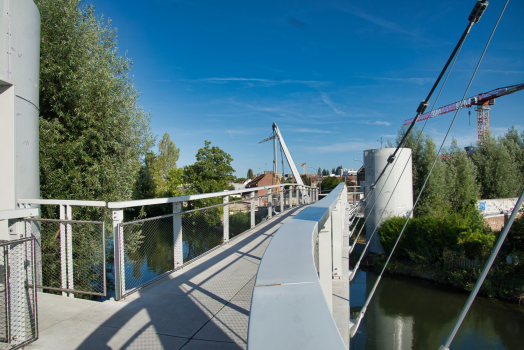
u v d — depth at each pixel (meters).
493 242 15.94
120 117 8.38
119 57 10.06
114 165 8.07
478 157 30.75
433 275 16.36
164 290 3.51
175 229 4.31
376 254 20.12
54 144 6.88
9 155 3.42
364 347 10.98
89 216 7.41
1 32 3.28
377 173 20.38
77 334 2.47
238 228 7.09
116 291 3.21
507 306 13.30
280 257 0.88
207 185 31.53
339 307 3.12
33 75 3.83
